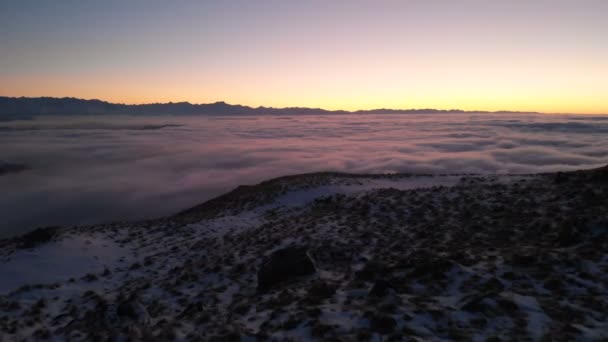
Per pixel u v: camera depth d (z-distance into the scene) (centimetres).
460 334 634
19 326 1055
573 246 1069
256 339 713
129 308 1012
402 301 796
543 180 2320
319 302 873
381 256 1312
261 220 2769
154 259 1855
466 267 963
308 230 1877
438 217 1783
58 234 2231
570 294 767
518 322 662
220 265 1498
